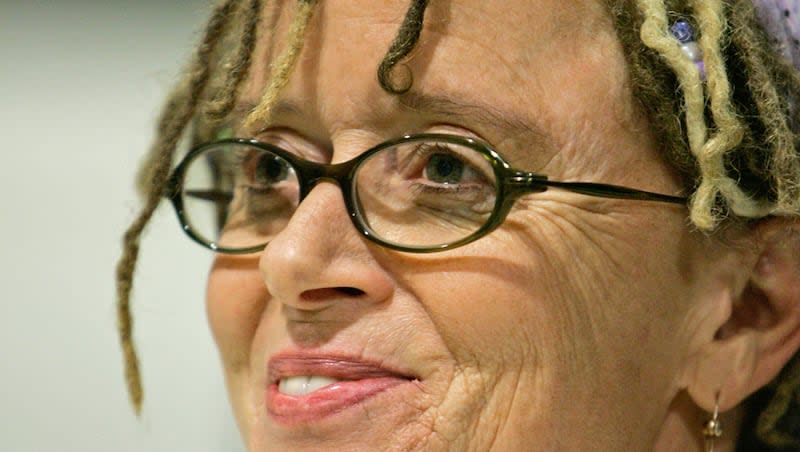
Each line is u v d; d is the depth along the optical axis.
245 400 1.53
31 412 2.13
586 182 1.29
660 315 1.36
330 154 1.40
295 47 1.32
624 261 1.32
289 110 1.37
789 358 1.49
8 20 2.13
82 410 2.13
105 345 2.14
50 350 2.13
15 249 2.13
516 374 1.29
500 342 1.28
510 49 1.28
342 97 1.31
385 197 1.31
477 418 1.30
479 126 1.28
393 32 1.29
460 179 1.30
